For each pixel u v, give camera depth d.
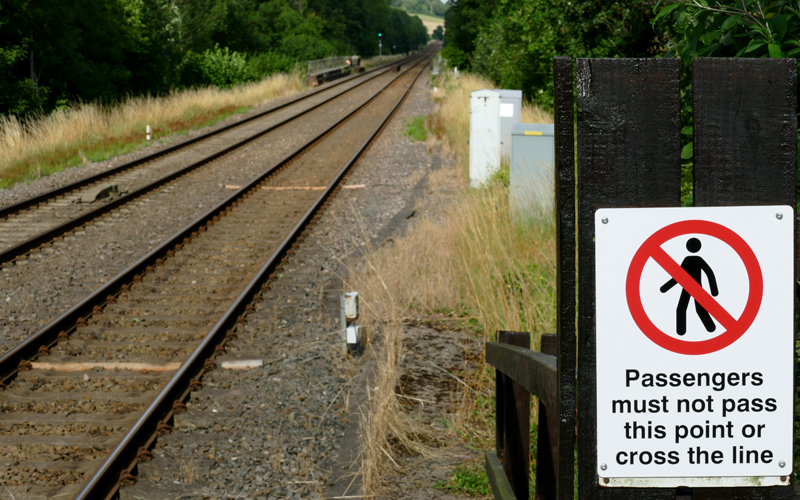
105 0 29.12
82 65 26.16
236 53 43.41
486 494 3.64
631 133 1.47
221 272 8.27
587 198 1.48
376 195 12.88
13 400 5.16
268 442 4.48
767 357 1.51
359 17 107.06
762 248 1.49
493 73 29.38
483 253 7.21
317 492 3.84
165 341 6.25
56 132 17.41
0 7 20.97
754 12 2.24
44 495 3.93
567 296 1.50
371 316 6.50
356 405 4.92
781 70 1.46
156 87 34.50
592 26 12.80
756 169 1.48
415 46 187.88
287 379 5.44
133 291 7.58
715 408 1.52
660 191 1.48
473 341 6.05
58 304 7.31
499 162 11.58
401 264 7.62
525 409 2.82
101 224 10.57
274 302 7.29
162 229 10.37
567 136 1.47
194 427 4.74
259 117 26.17
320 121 25.36
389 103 32.47
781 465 1.53
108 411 5.00
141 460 4.25
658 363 1.52
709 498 1.55
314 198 12.50
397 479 3.86
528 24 19.31
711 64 1.46
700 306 1.50
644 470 1.54
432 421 4.56
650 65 1.46
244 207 11.70
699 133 1.47
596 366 1.52
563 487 1.55
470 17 51.19
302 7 85.75
